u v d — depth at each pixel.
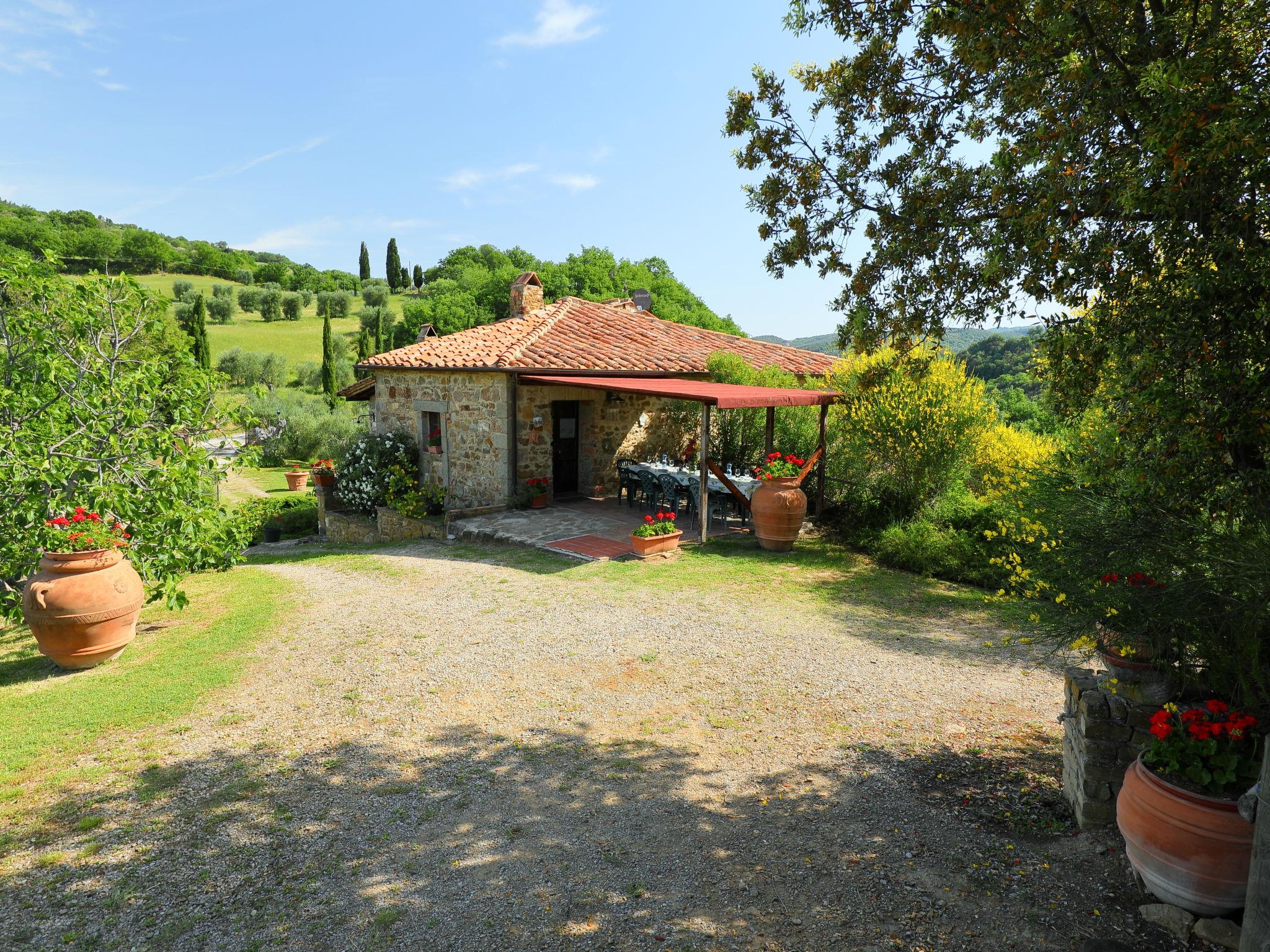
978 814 4.31
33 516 7.75
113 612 7.00
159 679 6.71
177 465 8.74
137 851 4.14
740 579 9.78
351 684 6.51
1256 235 3.80
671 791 4.70
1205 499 3.98
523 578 9.91
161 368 9.17
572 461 15.34
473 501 14.74
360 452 16.03
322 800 4.67
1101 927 3.26
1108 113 4.39
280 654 7.32
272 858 4.07
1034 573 4.21
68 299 8.66
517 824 4.36
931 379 11.29
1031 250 4.43
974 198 5.41
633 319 19.08
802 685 6.35
